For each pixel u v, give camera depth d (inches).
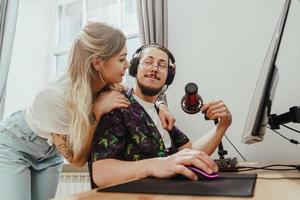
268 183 22.4
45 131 44.8
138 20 75.1
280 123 36.3
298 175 27.5
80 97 39.1
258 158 57.1
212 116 44.7
